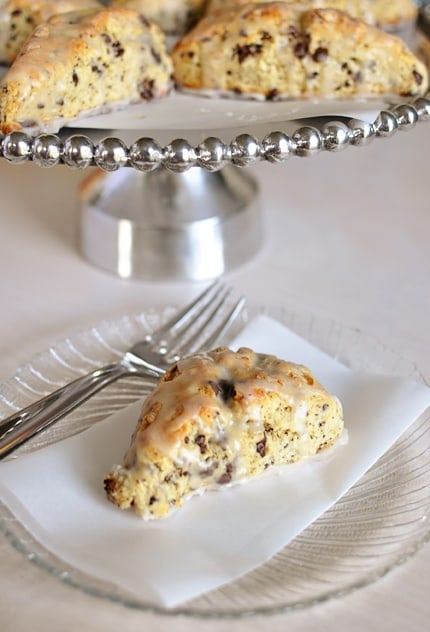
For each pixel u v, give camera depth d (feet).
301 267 2.61
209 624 1.88
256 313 2.39
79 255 2.64
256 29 2.38
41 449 2.07
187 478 1.97
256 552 1.92
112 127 2.26
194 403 1.98
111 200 2.58
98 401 2.20
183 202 2.57
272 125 2.23
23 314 2.46
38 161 2.08
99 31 2.31
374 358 2.29
